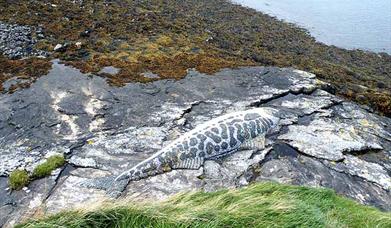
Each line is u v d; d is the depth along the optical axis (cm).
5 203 654
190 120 841
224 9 1777
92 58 1028
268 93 941
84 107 858
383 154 811
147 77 964
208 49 1163
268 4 2019
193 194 659
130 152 756
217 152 756
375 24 1852
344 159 779
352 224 637
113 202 622
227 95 927
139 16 1335
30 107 848
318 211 635
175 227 586
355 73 1285
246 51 1262
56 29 1151
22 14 1202
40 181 692
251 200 636
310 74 1040
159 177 711
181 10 1591
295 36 1623
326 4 2097
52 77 936
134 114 848
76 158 737
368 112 954
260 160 755
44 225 578
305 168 750
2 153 741
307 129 838
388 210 693
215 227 586
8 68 963
